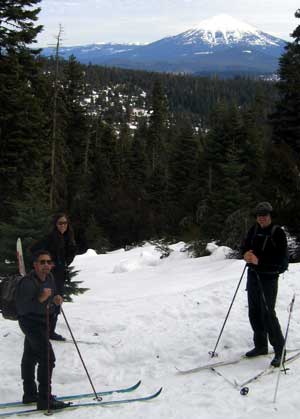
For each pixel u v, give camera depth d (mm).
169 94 172000
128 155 64188
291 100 30922
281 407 5215
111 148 64062
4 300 5402
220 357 6949
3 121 24984
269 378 6020
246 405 5332
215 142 49656
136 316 9164
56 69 31688
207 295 10227
